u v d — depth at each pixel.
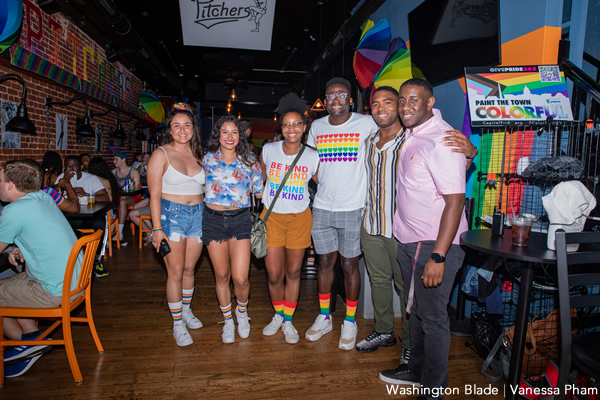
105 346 2.72
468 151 1.84
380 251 2.57
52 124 5.10
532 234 2.25
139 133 10.71
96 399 2.13
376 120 2.30
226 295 2.79
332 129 2.65
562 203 1.80
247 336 2.90
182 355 2.62
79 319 2.58
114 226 5.34
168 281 2.70
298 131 2.56
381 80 4.36
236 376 2.38
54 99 5.15
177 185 2.62
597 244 2.00
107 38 6.55
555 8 2.49
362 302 3.33
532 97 2.52
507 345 2.36
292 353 2.69
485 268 2.53
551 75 2.50
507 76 2.54
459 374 2.47
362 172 2.62
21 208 2.16
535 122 2.47
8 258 2.29
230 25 6.10
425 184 1.95
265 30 6.26
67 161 4.50
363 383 2.35
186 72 11.92
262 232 2.66
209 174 2.63
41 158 4.79
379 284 2.66
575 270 2.37
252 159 2.73
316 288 4.04
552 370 2.11
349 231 2.65
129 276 4.25
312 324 3.18
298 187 2.66
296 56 9.76
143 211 5.32
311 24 7.39
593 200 1.86
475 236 2.11
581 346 1.54
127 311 3.33
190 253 2.82
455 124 3.34
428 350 2.02
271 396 2.19
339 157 2.61
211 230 2.63
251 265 4.83
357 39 6.45
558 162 2.23
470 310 3.22
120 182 6.20
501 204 2.76
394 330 3.07
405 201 2.04
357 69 5.09
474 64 3.03
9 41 3.62
